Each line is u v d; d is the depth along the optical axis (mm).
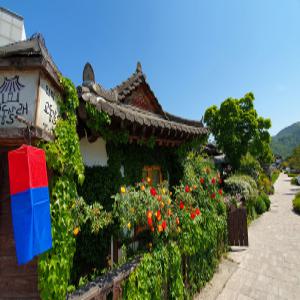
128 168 3900
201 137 5223
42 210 1622
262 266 6176
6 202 2082
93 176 3252
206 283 5016
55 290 1949
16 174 1514
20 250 1428
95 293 2320
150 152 4512
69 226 2186
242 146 16922
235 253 7102
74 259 2900
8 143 1914
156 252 3383
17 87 1845
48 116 1996
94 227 2777
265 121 17750
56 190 2078
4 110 1831
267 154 23812
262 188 18297
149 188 3438
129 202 2969
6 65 1809
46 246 1641
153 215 3152
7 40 4488
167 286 3582
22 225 1463
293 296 4738
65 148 2186
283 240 8523
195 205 4766
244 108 17703
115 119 2916
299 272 5855
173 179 5121
